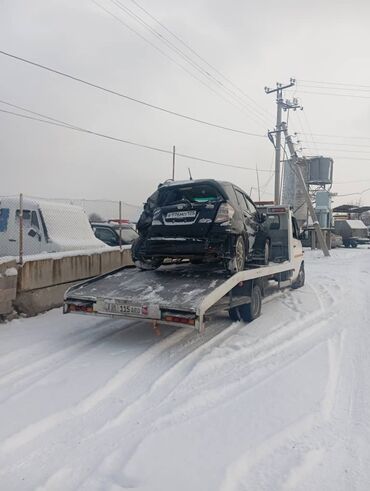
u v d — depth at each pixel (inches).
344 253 1066.1
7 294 271.1
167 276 268.1
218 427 137.4
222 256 262.1
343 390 168.9
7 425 136.8
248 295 281.6
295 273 418.6
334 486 107.6
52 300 314.0
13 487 107.1
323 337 247.6
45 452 123.7
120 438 131.6
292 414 146.4
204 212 259.0
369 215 2413.9
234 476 110.5
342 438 131.0
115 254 397.1
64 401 155.3
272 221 398.3
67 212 439.5
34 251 401.4
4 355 204.7
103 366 193.3
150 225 282.4
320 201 1262.3
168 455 120.1
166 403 157.2
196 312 205.0
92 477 111.1
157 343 232.1
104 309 230.1
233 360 206.2
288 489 106.0
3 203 423.2
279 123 1027.3
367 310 327.9
